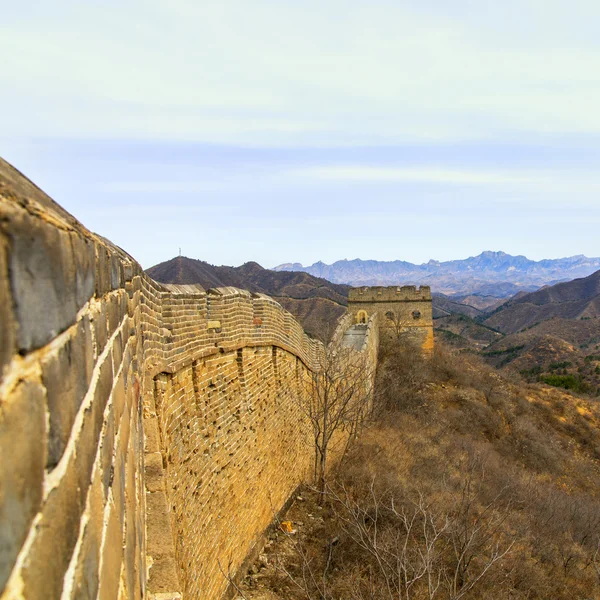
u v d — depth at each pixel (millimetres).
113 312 3396
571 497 25062
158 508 5594
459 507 16234
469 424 33156
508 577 14547
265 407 13773
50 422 1427
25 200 1361
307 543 13539
